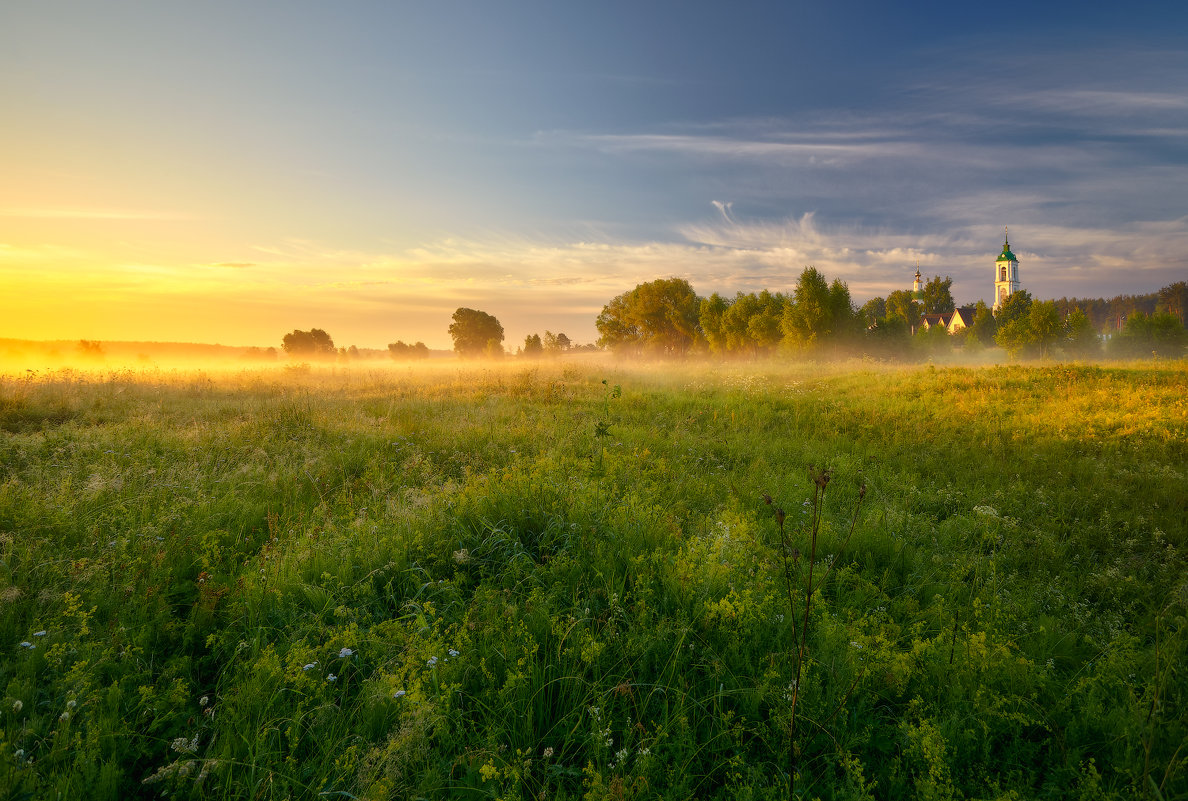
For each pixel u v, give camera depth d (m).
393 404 13.16
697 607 3.61
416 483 6.92
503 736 2.74
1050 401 12.92
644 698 2.98
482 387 16.80
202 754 2.66
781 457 8.61
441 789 2.42
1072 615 3.98
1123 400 12.41
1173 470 7.50
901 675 2.99
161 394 14.52
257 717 2.79
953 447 9.14
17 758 2.38
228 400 13.94
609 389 16.64
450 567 4.48
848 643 3.26
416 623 3.50
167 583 4.00
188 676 3.19
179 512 5.20
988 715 2.76
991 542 5.38
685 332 56.12
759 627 3.47
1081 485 7.08
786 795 2.39
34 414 10.96
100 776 2.43
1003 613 3.83
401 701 2.80
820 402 13.97
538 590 3.82
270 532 5.02
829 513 5.86
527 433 9.38
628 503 5.50
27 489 5.59
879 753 2.75
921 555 4.94
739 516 5.09
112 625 3.47
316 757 2.61
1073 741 2.72
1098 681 3.04
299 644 3.18
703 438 9.79
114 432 8.75
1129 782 2.47
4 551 4.31
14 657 3.15
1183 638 3.41
